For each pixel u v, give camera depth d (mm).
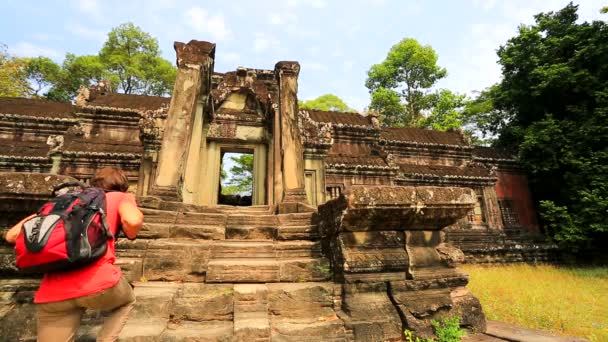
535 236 17141
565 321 4688
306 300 3713
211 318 3469
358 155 15273
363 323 3451
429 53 28031
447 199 3951
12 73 22672
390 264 3807
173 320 3393
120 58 27359
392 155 15320
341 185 13688
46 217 1996
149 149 10203
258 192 10117
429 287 3852
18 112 13195
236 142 10406
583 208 15445
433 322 3619
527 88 18984
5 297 3088
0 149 11484
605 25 16438
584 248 15883
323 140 11625
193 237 4910
